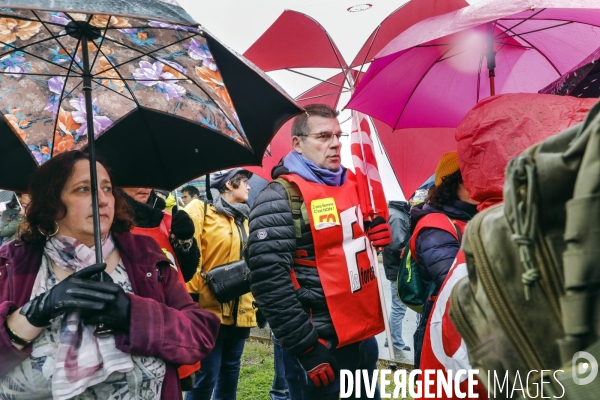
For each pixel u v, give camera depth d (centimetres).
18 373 145
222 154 208
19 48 169
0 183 189
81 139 200
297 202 239
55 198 158
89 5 112
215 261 343
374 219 262
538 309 78
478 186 119
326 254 236
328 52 319
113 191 179
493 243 86
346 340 234
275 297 227
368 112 275
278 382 381
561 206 73
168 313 163
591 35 254
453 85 286
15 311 144
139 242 179
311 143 251
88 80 162
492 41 249
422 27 201
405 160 333
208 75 177
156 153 210
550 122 109
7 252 159
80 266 158
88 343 149
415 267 235
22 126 187
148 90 195
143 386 157
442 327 119
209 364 317
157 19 117
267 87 170
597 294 67
